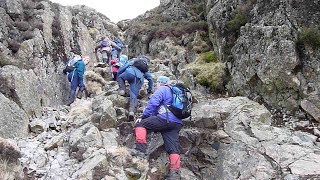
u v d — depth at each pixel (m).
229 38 11.68
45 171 6.63
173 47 16.23
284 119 9.17
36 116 9.70
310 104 8.98
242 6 11.48
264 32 10.05
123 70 9.17
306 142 7.92
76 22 18.47
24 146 7.63
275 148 7.59
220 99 9.62
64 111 10.68
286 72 9.35
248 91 10.28
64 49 15.16
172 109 6.87
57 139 7.79
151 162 7.34
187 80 11.79
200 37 15.13
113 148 7.19
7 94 8.95
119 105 8.98
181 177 7.18
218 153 7.80
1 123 7.97
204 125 8.23
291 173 6.83
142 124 6.82
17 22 12.85
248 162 7.36
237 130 8.22
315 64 9.24
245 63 10.43
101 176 6.37
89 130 7.59
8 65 9.71
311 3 9.93
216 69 11.38
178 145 6.89
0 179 5.70
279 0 10.30
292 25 9.73
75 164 6.93
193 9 20.59
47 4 16.20
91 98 11.38
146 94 9.76
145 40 19.22
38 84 11.04
